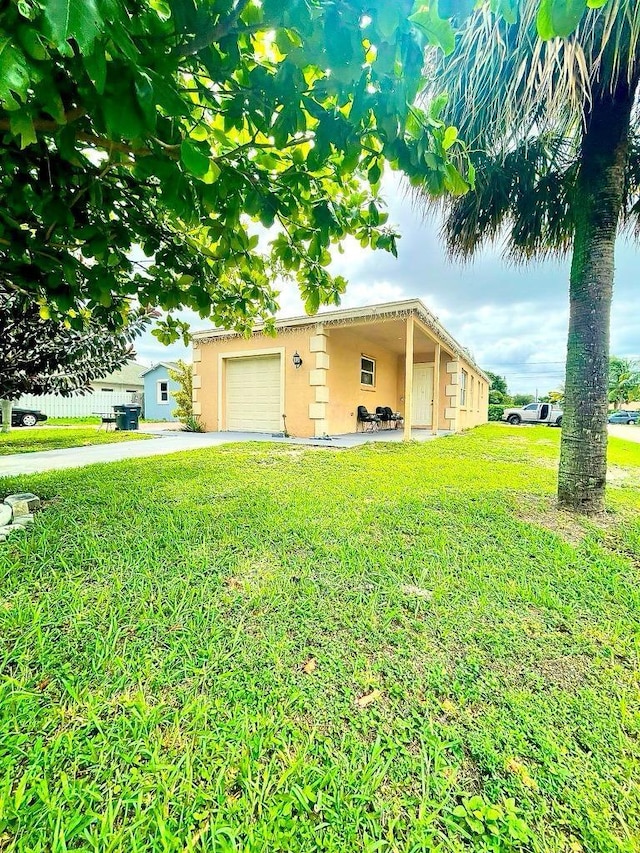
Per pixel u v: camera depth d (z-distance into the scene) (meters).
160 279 2.41
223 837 0.84
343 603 1.78
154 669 1.34
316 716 1.17
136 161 1.38
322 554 2.27
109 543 2.34
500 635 1.58
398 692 1.27
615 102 2.93
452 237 4.08
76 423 16.06
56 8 0.65
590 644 1.54
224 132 1.49
